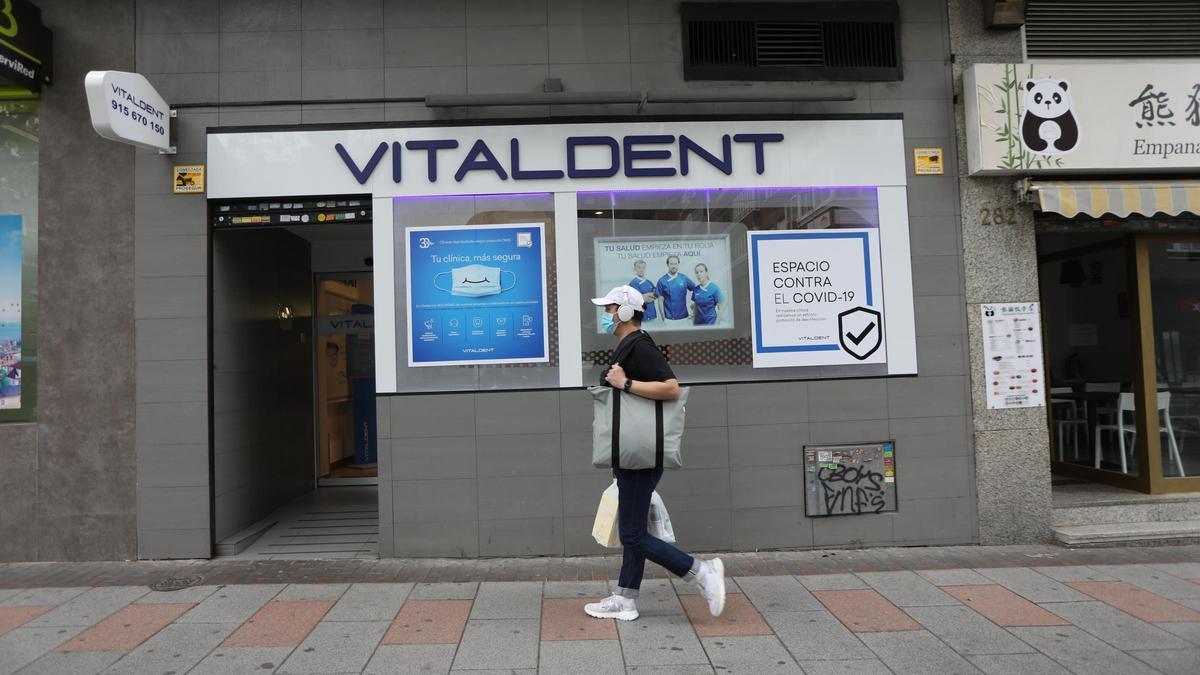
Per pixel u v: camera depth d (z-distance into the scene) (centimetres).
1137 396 681
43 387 573
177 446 574
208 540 574
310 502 790
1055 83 603
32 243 577
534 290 589
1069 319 758
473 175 591
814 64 615
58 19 583
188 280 579
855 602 471
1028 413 608
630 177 597
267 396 718
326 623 441
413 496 577
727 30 612
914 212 612
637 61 604
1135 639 410
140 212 579
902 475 600
